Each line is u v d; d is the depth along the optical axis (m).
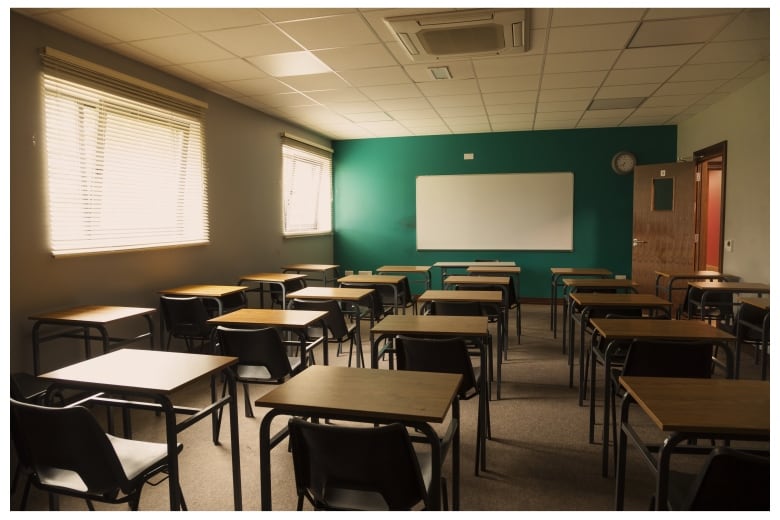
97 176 4.05
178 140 4.98
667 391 1.82
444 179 8.57
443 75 5.00
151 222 4.65
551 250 8.29
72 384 1.99
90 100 3.97
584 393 3.68
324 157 8.59
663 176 7.25
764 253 5.00
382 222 8.86
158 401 1.90
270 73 4.86
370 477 1.54
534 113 6.88
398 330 2.85
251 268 6.32
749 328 4.29
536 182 8.25
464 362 2.64
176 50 4.17
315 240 8.29
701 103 6.29
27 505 2.38
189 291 4.55
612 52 4.34
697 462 2.78
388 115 6.92
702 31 3.86
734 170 5.72
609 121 7.47
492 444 3.02
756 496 1.36
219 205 5.66
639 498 2.42
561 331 6.15
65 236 3.79
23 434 1.78
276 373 3.01
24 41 3.45
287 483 2.60
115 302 4.25
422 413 1.63
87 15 3.45
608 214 8.04
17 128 3.41
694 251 7.12
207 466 2.78
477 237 8.53
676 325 2.89
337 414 1.68
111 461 1.69
